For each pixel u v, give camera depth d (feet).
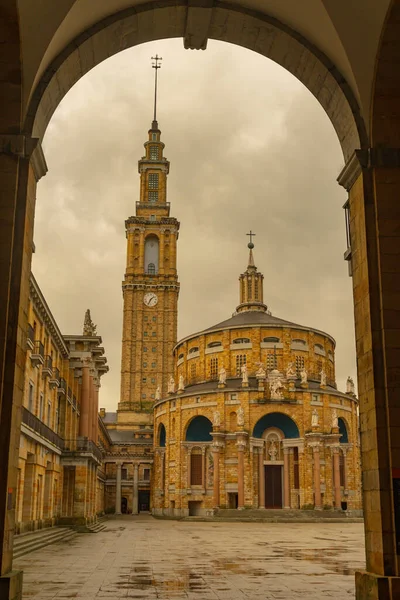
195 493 302.86
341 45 56.13
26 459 137.08
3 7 49.26
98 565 85.66
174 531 192.13
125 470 437.58
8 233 52.80
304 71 63.26
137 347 509.35
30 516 138.82
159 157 555.69
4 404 50.01
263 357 320.91
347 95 58.03
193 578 72.23
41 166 57.62
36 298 142.51
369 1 52.31
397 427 51.80
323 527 225.56
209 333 337.31
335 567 86.07
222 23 62.80
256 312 363.15
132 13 59.72
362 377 55.72
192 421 315.37
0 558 47.70
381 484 51.13
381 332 53.78
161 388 501.97
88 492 199.11
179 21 62.49
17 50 52.26
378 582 49.19
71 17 54.65
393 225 55.52
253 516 276.82
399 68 55.47
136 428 486.38
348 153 60.90
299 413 296.71
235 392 300.61
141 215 537.24
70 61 58.39
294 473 296.30
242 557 101.65
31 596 57.47
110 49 62.49
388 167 56.39
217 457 294.25
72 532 170.40
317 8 55.62
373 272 55.01
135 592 60.59
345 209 62.34
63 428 189.67
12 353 51.06
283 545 131.44
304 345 327.47
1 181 53.67
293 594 60.08
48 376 161.07
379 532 50.78
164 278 522.47
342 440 316.40
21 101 54.44
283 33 60.95
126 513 426.10
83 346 206.49
